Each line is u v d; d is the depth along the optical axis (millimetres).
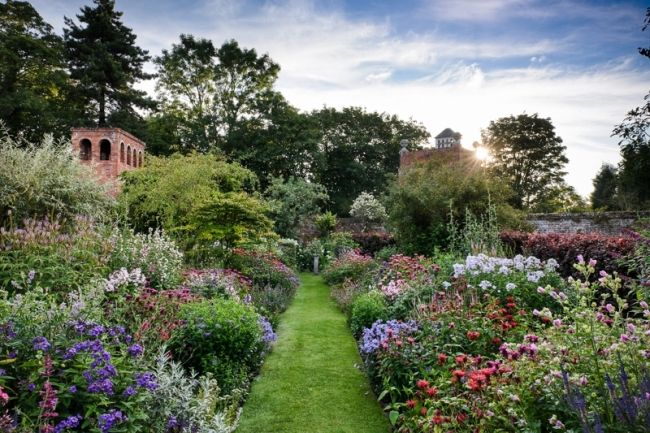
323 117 40406
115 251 6531
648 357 2416
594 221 13953
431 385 3590
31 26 25984
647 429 1866
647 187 11703
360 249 16359
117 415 2246
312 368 5387
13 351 2434
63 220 7031
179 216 12750
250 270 10250
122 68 28922
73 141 21875
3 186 6602
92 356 2512
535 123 37656
